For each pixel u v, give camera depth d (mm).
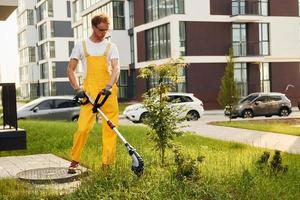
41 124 15820
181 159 6230
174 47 34000
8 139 7559
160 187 5586
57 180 6352
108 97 6562
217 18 35250
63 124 16188
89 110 6523
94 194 5398
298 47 37562
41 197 5535
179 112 7812
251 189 5852
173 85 7969
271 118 26734
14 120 7652
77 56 6672
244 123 22281
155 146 7637
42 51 67500
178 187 5676
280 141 13844
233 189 5969
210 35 35062
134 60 41406
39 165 7984
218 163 7598
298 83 37688
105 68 6602
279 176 6664
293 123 22578
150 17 37812
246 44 36156
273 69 37062
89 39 6680
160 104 7594
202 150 9867
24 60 74812
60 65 63375
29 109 20844
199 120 25297
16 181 6371
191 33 34562
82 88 6555
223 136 15656
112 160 6598
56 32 63219
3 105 8023
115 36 41844
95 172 6250
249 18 35219
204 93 34719
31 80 70938
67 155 9195
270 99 27484
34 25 70812
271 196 5758
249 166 7207
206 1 34938
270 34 36781
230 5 35500
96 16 6570
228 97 22969
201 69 34719
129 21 42125
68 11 63781
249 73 36250
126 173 5910
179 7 34500
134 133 13523
